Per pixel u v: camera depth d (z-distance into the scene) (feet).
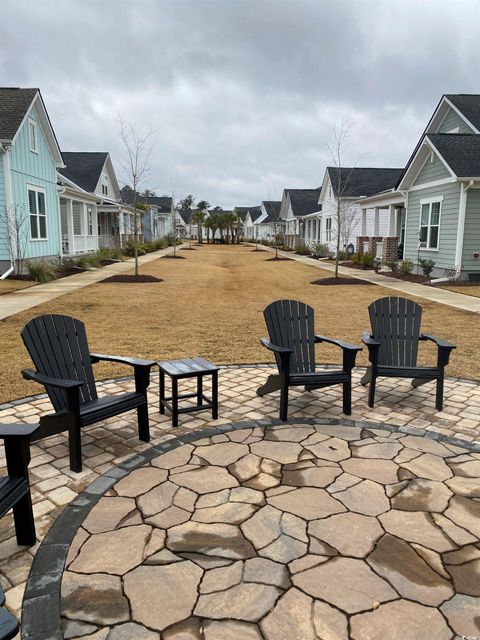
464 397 15.12
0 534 8.09
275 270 67.00
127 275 51.96
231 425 12.67
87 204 78.23
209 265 75.36
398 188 56.24
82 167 92.43
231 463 10.50
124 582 6.86
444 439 11.81
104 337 23.65
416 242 54.90
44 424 10.03
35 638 5.90
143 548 7.62
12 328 25.04
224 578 6.93
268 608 6.36
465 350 21.31
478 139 48.83
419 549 7.60
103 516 8.51
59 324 11.91
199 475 9.96
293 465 10.41
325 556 7.41
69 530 8.11
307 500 9.00
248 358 19.97
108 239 95.20
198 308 33.14
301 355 14.76
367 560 7.33
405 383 16.80
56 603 6.48
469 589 6.73
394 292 41.68
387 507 8.79
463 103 58.23
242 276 58.70
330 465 10.41
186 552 7.52
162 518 8.43
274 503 8.90
